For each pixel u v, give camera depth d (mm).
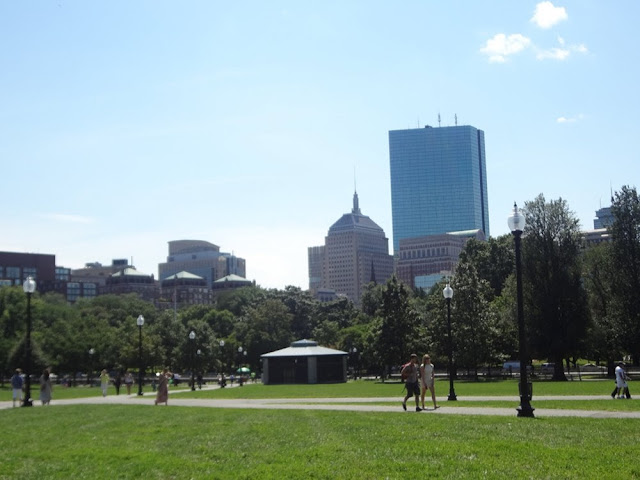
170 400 47219
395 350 93750
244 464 16031
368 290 183750
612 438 18719
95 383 107750
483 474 14148
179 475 15031
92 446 19875
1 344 99875
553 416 25453
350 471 14797
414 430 21141
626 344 74500
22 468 16297
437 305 90750
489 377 88250
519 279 27016
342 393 53156
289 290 168000
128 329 127062
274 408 34000
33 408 37062
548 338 76062
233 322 163750
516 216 27422
